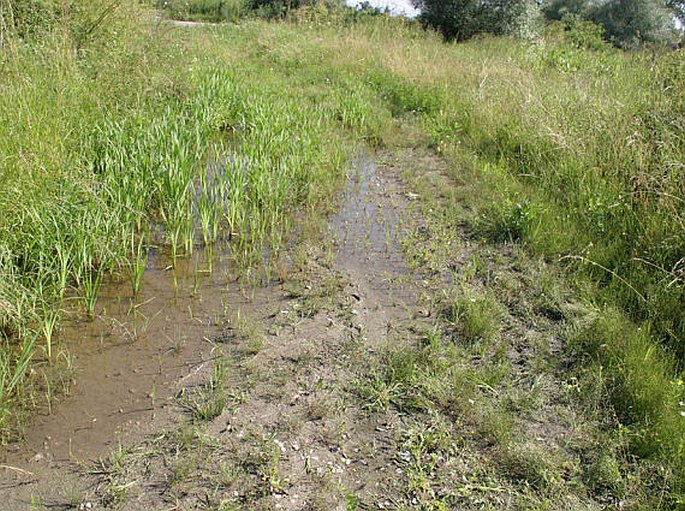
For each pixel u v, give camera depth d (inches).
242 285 187.8
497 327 167.2
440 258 208.5
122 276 189.2
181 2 886.4
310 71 510.3
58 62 252.2
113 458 118.4
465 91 406.6
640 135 233.8
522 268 200.1
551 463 120.0
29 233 169.3
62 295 165.8
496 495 115.0
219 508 108.7
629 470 120.1
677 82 263.0
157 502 110.0
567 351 158.1
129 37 348.5
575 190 246.1
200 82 369.4
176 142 235.9
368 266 203.3
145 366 147.9
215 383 142.5
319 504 110.2
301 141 296.0
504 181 268.7
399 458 123.3
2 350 144.6
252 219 223.8
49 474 115.3
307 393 140.6
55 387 138.9
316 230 227.1
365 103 396.5
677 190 201.2
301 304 178.2
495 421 130.2
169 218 212.2
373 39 614.9
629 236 204.4
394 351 155.2
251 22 764.0
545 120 293.3
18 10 282.0
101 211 189.3
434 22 874.1
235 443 124.3
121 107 277.4
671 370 145.9
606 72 386.0
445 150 322.0
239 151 287.4
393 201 260.5
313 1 973.2
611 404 138.2
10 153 178.2
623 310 171.0
